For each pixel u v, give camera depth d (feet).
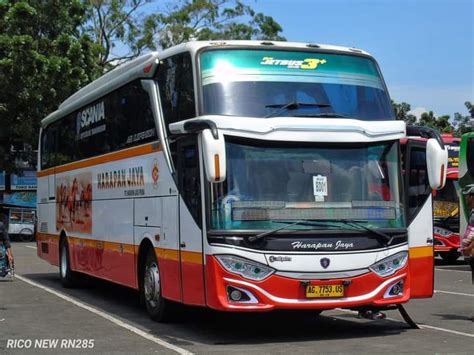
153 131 32.27
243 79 28.12
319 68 29.27
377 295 27.45
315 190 27.12
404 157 31.07
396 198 28.50
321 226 26.89
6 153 112.57
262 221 26.35
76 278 47.88
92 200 42.37
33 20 105.60
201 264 26.89
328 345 26.81
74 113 47.37
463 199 60.54
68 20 109.70
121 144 37.17
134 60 35.91
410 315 35.40
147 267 33.47
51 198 53.01
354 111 29.09
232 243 26.00
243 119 26.73
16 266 67.21
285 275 26.22
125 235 36.17
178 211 29.14
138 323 32.55
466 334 29.55
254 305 25.96
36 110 104.63
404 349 25.93
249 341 27.78
